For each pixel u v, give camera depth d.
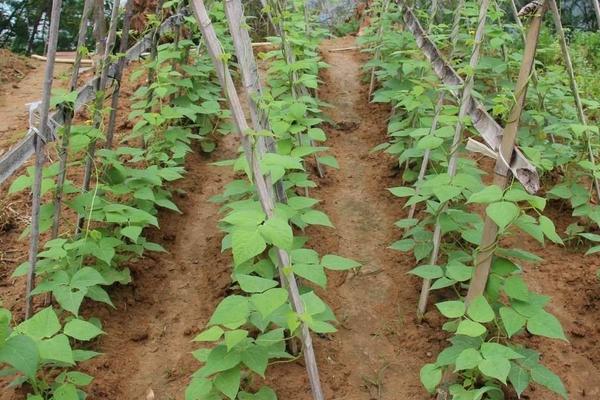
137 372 3.12
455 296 3.54
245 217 2.26
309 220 3.20
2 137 5.36
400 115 5.08
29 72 7.45
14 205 4.28
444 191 3.12
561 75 4.82
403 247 3.48
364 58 7.26
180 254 4.02
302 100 4.35
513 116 2.46
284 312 2.76
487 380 2.74
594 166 3.73
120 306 3.50
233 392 2.49
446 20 7.37
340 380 3.05
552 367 3.09
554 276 3.71
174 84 4.95
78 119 5.18
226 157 5.16
